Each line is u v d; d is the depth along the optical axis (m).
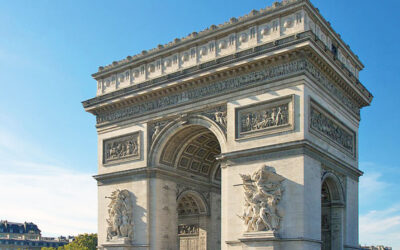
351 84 83.88
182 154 91.81
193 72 81.94
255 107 74.88
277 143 70.81
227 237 73.44
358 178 88.81
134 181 88.81
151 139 88.38
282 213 68.12
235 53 76.88
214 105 79.94
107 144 95.75
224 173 76.31
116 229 87.56
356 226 85.31
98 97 96.50
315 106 72.94
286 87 71.88
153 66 90.94
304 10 73.31
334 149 78.44
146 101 90.25
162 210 86.69
